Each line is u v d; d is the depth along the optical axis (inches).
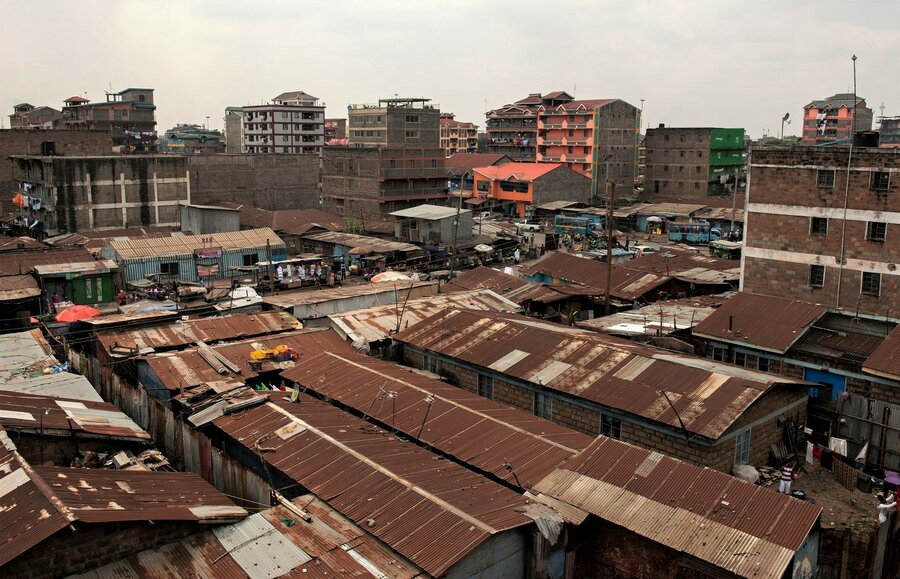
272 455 1011.9
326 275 2571.4
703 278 2266.2
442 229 3326.8
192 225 3095.5
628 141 5423.2
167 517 777.6
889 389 1269.7
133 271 2394.2
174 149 6811.0
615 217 4301.2
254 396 1213.7
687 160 5088.6
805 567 803.4
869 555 890.1
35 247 2522.1
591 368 1270.9
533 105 6225.4
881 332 1441.9
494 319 1558.8
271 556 775.7
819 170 1739.7
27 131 3956.7
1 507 760.3
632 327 1647.4
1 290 1963.6
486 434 1079.0
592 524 873.5
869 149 1653.5
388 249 2952.8
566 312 2048.5
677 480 877.2
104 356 1465.3
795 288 1818.4
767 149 1820.9
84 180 3166.8
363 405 1217.4
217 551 784.3
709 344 1553.9
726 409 1066.7
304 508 871.7
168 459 1119.0
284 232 3435.0
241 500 954.7
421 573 746.2
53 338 1578.5
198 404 1205.1
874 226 1672.0
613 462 930.7
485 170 5064.0
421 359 1525.6
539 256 3405.5
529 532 820.6
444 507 831.7
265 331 1619.1
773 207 1831.9
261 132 5935.0
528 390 1296.8
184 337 1529.3
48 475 816.3
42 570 705.0
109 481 849.5
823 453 1165.1
